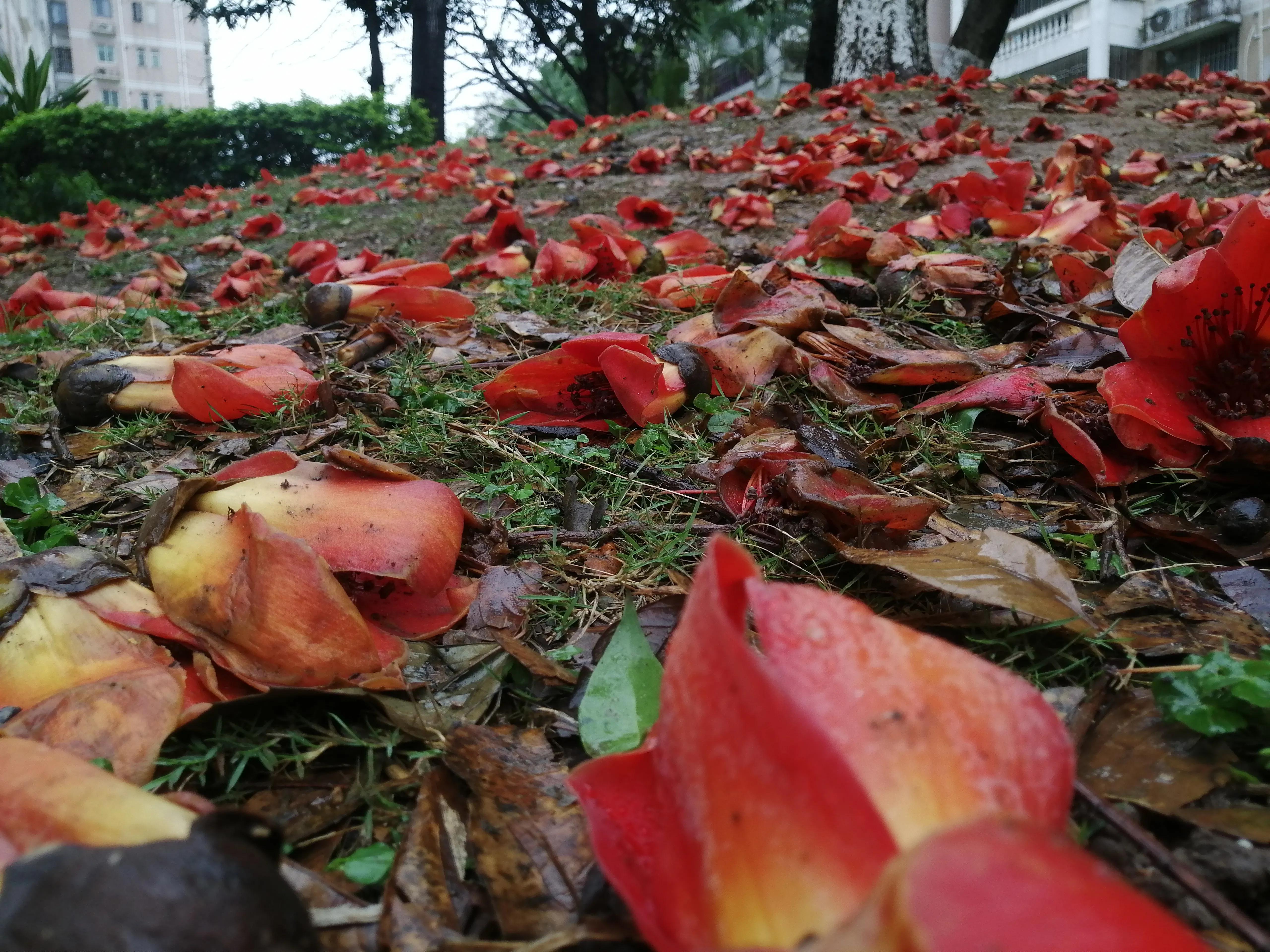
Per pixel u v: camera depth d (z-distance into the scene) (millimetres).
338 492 250
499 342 554
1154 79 1597
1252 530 295
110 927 115
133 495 374
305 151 2441
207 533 239
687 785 128
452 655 253
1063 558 302
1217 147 1185
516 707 245
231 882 123
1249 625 254
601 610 285
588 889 169
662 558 303
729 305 470
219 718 220
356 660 216
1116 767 204
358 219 1276
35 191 1993
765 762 116
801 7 4238
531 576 292
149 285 897
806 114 1516
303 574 214
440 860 184
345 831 201
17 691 216
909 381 410
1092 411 366
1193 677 213
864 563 259
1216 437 302
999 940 83
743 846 117
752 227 977
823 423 393
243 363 454
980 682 132
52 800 140
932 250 741
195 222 1420
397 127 2557
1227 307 310
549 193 1261
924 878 88
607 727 211
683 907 125
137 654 223
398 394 464
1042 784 126
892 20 1900
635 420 386
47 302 762
